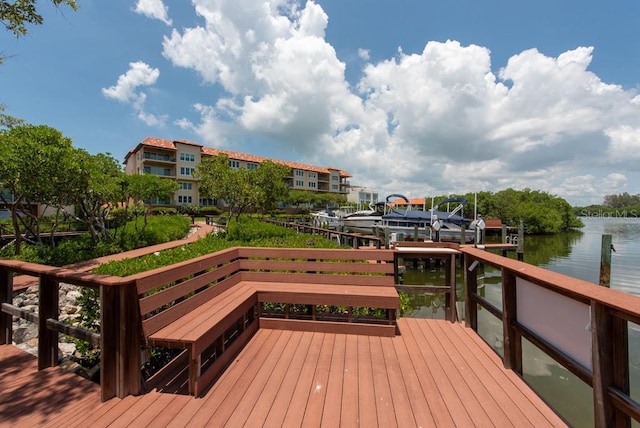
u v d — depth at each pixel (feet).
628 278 35.47
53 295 8.90
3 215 57.93
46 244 34.45
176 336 7.20
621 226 158.61
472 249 11.21
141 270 14.65
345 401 6.85
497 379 7.74
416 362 8.61
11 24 12.04
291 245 28.66
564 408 10.87
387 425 6.06
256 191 47.19
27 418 6.39
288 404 6.75
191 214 112.78
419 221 62.28
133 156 130.11
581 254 56.03
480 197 124.88
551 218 102.83
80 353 10.95
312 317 11.12
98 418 6.34
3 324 10.43
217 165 47.24
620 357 4.92
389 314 10.53
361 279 11.85
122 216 61.11
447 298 12.18
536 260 49.32
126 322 7.07
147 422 6.20
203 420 6.24
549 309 6.75
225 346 9.30
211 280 10.27
